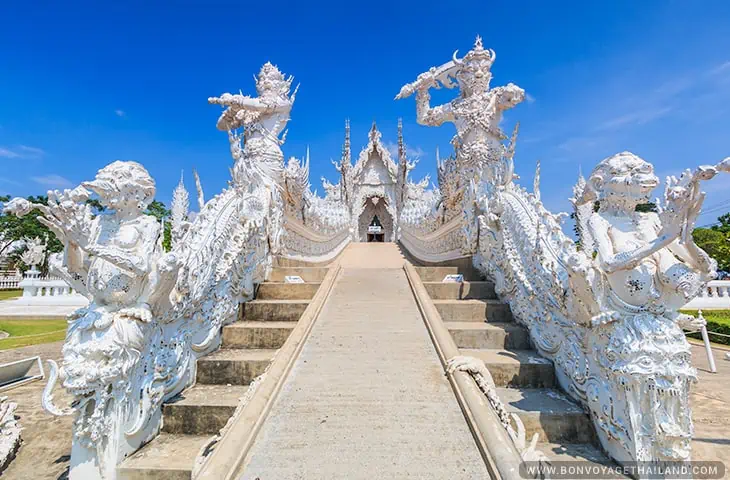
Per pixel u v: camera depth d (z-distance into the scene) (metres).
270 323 6.42
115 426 3.68
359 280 8.16
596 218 4.36
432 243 11.67
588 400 4.20
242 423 3.44
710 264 3.64
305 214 10.66
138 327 3.89
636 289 3.86
